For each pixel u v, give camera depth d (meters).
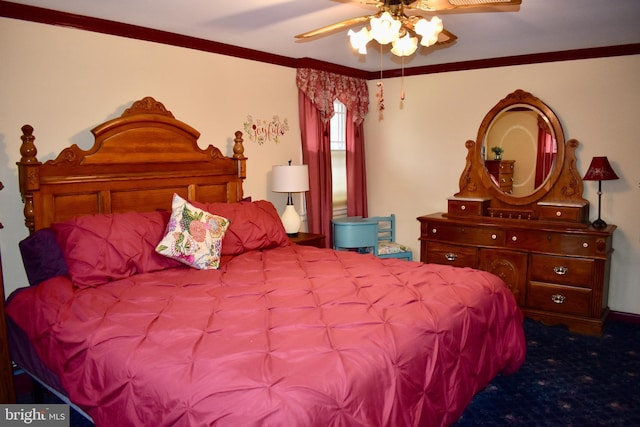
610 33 3.46
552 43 3.78
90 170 2.86
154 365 1.66
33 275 2.54
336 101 4.96
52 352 2.05
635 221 3.91
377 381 1.62
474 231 4.21
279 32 3.36
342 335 1.83
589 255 3.67
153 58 3.28
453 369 2.03
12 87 2.62
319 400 1.43
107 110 3.05
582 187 4.09
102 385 1.77
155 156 3.19
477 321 2.28
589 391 2.82
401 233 5.21
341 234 4.64
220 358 1.64
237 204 3.41
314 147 4.48
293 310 2.11
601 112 3.97
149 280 2.54
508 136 4.38
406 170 5.08
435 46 3.90
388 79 5.06
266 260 3.03
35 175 2.59
